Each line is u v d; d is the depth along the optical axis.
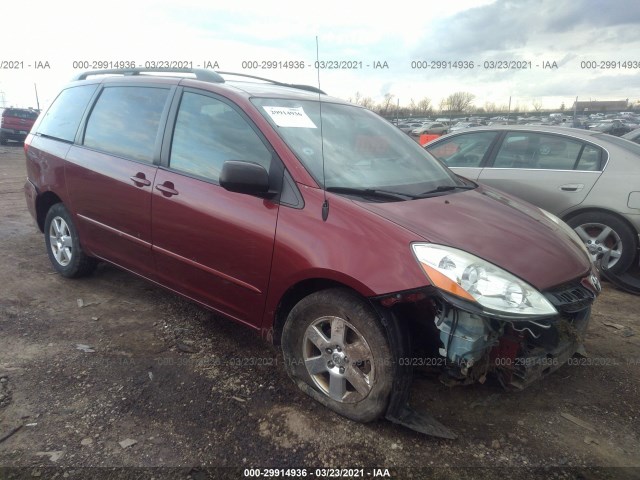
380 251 2.35
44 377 2.86
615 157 4.86
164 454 2.31
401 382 2.39
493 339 2.29
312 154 2.86
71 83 4.45
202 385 2.86
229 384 2.88
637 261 4.84
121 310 3.80
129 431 2.45
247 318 2.93
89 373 2.93
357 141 3.27
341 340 2.52
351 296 2.46
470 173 5.61
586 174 4.94
